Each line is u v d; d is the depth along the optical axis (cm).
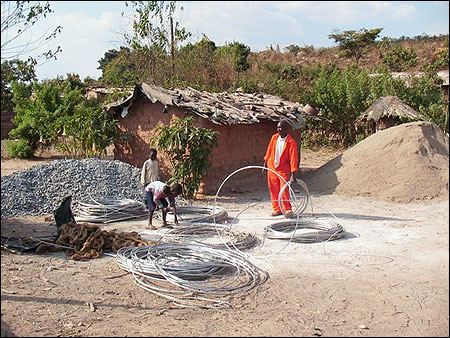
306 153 2469
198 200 1305
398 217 1109
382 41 4309
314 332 538
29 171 1248
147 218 1104
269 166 1127
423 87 2391
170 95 1415
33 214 1113
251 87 2720
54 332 534
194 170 1298
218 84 2644
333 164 1520
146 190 998
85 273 730
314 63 4072
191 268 712
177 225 996
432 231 966
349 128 2500
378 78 2506
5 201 1120
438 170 1363
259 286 680
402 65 3859
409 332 536
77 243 838
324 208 1217
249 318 577
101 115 1540
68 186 1223
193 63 2533
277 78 3034
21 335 523
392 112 2042
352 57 4334
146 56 2372
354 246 873
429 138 1462
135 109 1499
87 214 1070
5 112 2572
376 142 1485
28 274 716
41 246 830
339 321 567
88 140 1528
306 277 716
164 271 699
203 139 1288
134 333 535
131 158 1530
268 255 824
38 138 2283
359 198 1338
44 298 627
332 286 679
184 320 570
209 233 960
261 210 1203
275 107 1683
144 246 817
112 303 618
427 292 646
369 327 550
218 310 600
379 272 733
